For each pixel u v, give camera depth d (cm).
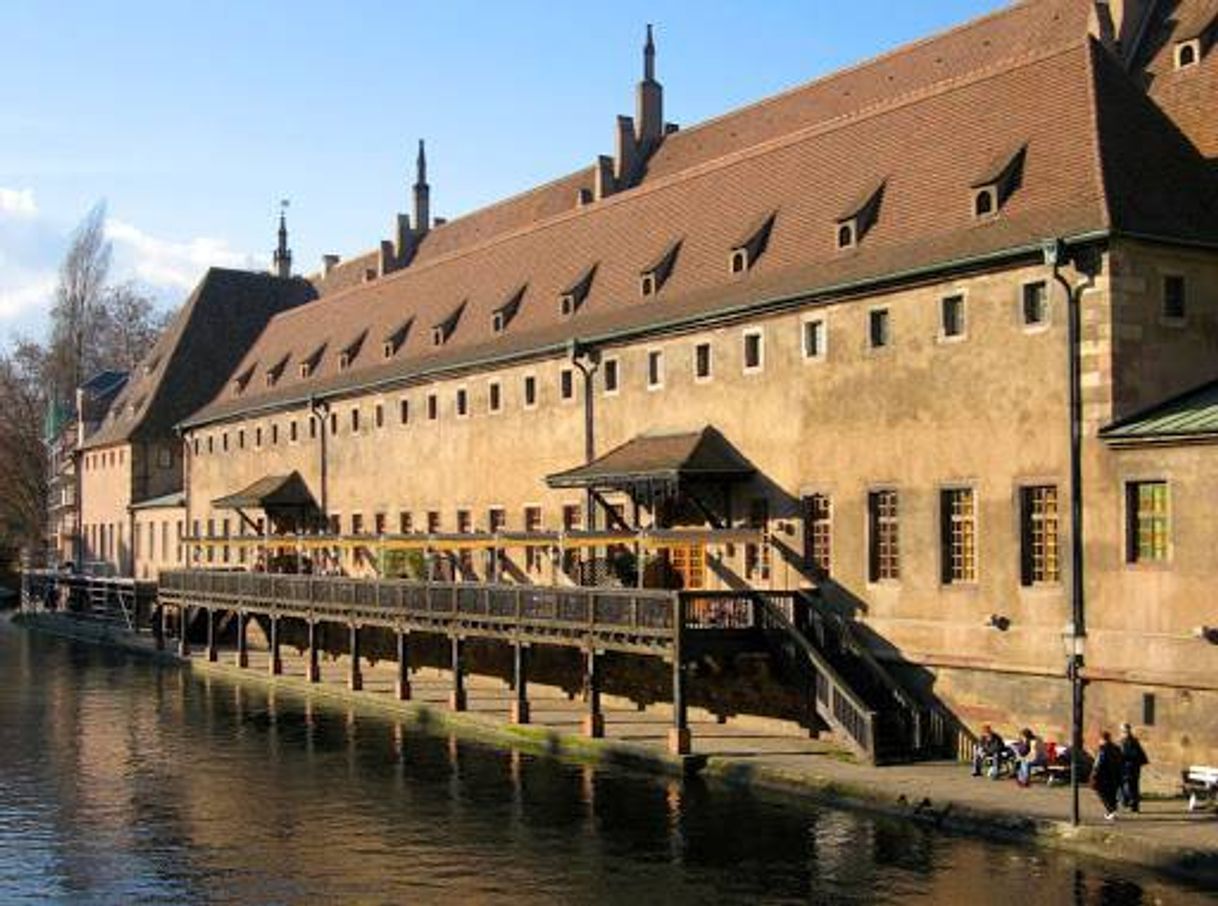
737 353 3303
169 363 7531
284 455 5662
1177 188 2667
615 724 3316
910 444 2842
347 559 5128
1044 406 2578
